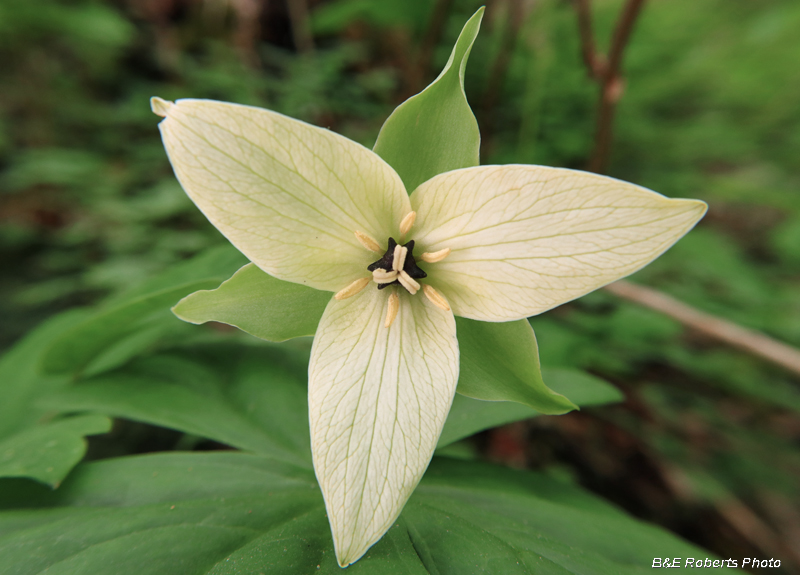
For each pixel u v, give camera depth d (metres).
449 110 0.15
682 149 0.46
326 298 0.15
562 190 0.14
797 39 0.50
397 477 0.14
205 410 0.18
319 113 0.41
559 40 0.43
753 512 0.27
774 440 0.31
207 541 0.14
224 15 0.51
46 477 0.15
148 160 0.41
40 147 0.43
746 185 0.45
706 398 0.34
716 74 0.51
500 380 0.15
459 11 0.43
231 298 0.15
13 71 0.46
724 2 0.56
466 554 0.14
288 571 0.14
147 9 0.52
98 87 0.50
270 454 0.17
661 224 0.13
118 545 0.14
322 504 0.16
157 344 0.21
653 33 0.51
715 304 0.34
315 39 0.52
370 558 0.14
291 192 0.14
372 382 0.15
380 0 0.40
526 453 0.28
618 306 0.33
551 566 0.14
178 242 0.31
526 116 0.36
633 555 0.16
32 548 0.14
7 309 0.33
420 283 0.15
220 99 0.42
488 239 0.14
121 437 0.23
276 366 0.19
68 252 0.36
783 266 0.44
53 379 0.19
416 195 0.15
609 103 0.25
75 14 0.45
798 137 0.51
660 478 0.28
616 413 0.30
